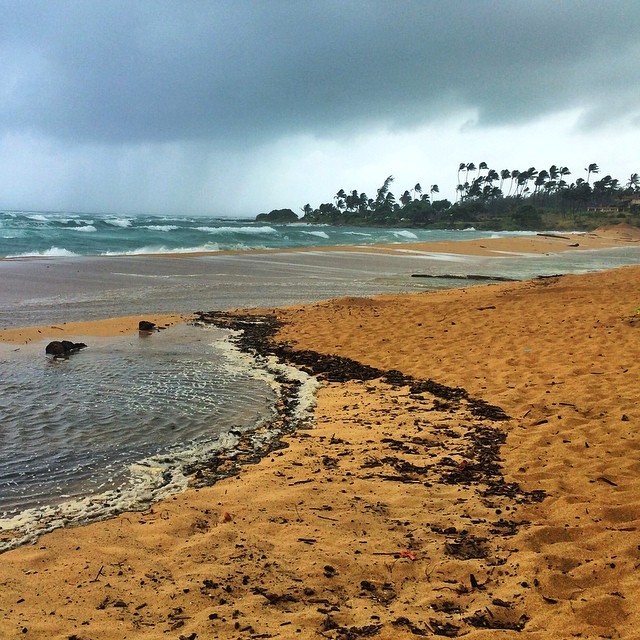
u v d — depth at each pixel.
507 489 4.52
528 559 3.39
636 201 131.00
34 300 14.83
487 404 6.75
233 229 54.50
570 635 2.67
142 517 4.10
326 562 3.43
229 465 5.27
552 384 7.27
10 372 8.23
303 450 5.48
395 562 3.43
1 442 5.71
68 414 6.58
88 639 2.69
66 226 48.31
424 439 5.71
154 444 5.79
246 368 8.94
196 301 15.70
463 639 2.66
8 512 4.32
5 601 3.02
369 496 4.40
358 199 167.00
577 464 4.91
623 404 6.29
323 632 2.74
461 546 3.64
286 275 22.22
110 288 17.36
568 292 14.51
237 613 2.90
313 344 10.50
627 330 9.69
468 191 156.12
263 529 3.86
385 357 9.39
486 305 13.34
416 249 38.25
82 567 3.38
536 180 146.88
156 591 3.12
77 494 4.65
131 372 8.47
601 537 3.65
